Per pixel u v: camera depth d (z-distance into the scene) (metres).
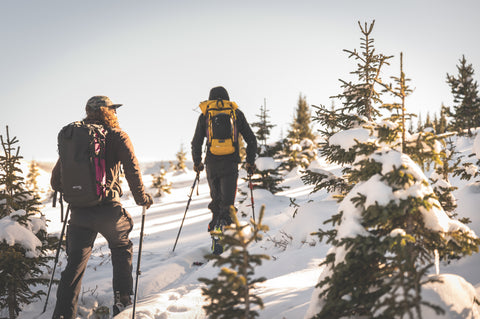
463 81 25.08
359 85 4.75
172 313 3.40
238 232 2.01
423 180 2.28
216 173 5.56
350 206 2.42
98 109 3.77
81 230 3.54
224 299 2.06
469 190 4.49
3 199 4.01
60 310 3.31
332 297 2.29
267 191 10.47
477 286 2.83
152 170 55.03
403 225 2.39
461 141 21.77
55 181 3.79
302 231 5.37
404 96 2.63
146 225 10.64
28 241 3.73
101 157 3.50
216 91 5.87
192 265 5.62
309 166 22.95
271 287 3.70
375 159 2.42
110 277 4.94
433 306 1.90
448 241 2.36
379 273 2.29
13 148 4.08
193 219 10.95
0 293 3.63
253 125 14.68
